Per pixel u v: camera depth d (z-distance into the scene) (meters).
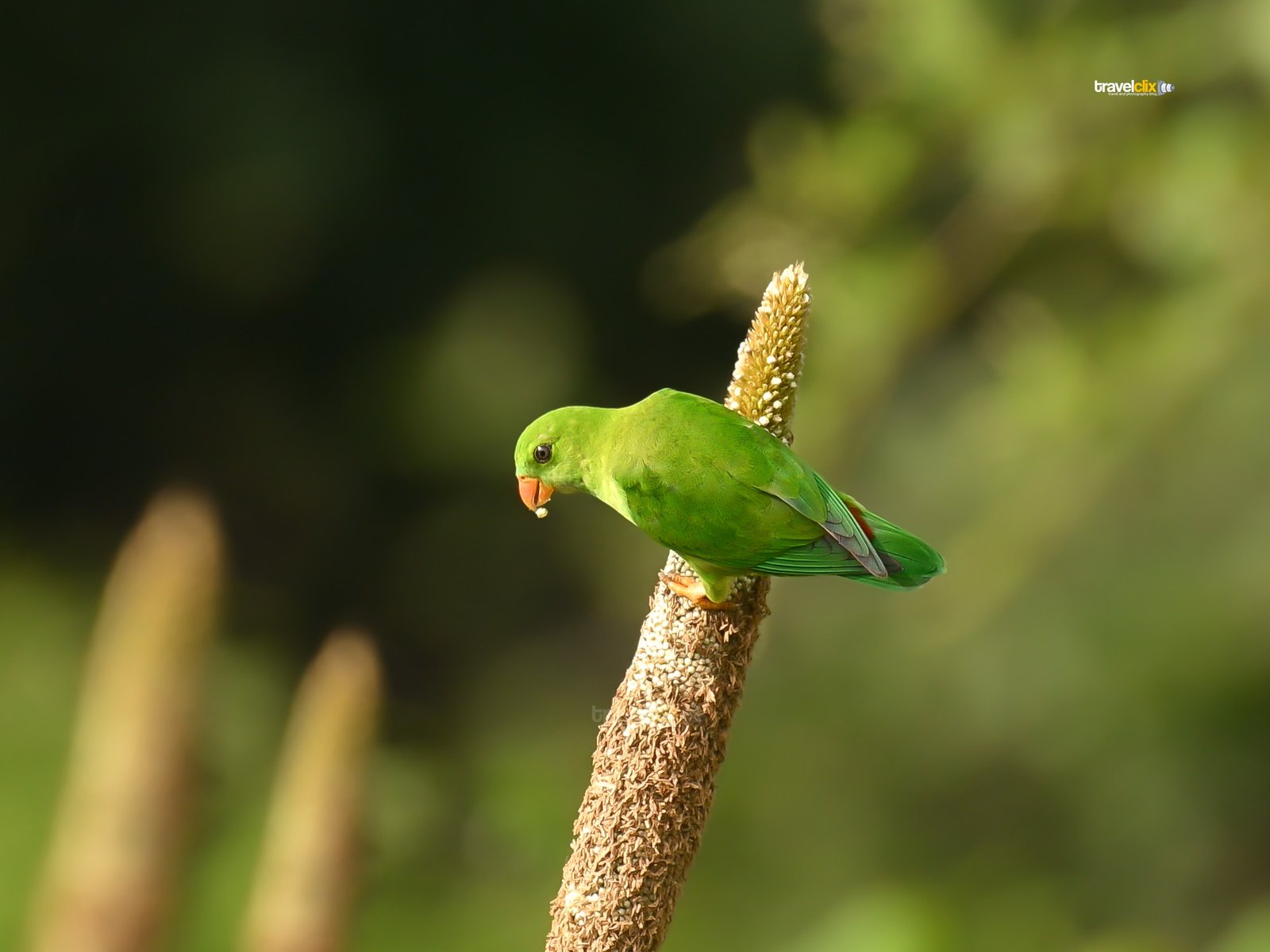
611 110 12.88
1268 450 6.46
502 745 9.59
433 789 5.54
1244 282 5.44
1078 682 7.52
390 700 10.15
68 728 7.30
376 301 12.87
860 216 5.87
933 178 6.13
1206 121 5.52
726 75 12.65
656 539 4.45
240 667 8.25
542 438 4.50
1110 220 5.76
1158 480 6.71
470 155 12.66
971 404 7.15
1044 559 6.23
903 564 4.45
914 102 5.80
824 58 12.23
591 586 11.81
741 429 4.45
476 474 12.63
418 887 6.54
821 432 5.83
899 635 8.05
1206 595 7.23
